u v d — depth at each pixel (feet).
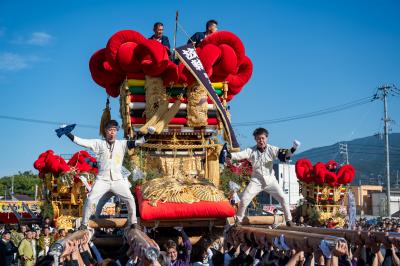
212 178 39.32
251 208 41.70
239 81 41.91
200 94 38.75
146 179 36.83
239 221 33.35
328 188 73.15
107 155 31.04
